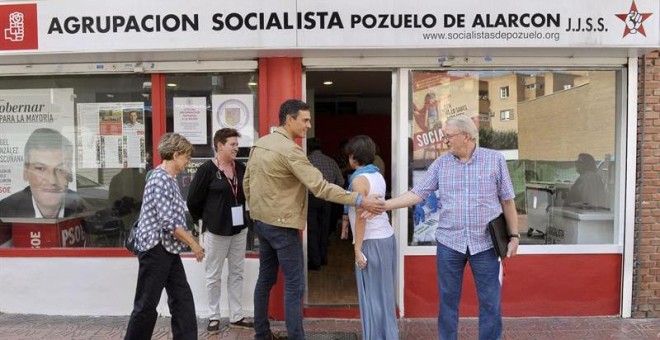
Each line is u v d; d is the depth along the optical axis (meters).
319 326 4.51
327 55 4.50
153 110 4.71
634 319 4.62
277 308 4.59
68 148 4.87
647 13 4.21
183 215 3.61
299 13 4.23
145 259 3.47
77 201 4.88
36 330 4.38
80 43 4.32
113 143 4.83
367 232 3.66
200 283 4.64
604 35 4.23
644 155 4.57
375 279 3.66
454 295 3.57
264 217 3.66
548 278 4.65
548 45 4.23
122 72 4.68
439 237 3.61
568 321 4.57
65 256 4.70
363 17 4.23
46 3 4.30
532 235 4.80
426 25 4.23
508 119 4.73
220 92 4.70
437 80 4.66
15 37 4.35
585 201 4.82
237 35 4.25
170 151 3.54
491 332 3.46
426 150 4.67
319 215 6.63
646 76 4.54
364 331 3.69
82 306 4.72
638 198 4.59
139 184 4.82
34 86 4.85
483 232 3.44
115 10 4.28
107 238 4.86
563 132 4.77
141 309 3.48
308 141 6.32
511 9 4.21
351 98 11.34
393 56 4.53
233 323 4.40
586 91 4.75
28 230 4.91
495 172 3.42
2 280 4.74
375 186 3.59
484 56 4.56
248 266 4.61
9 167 4.91
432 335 4.28
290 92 4.53
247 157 4.70
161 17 4.26
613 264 4.66
